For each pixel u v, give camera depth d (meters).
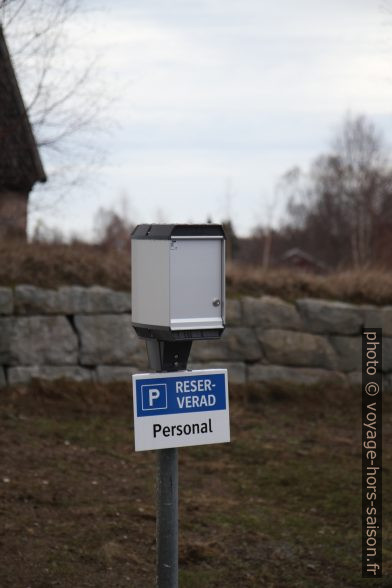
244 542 7.40
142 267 4.45
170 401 4.37
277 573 6.88
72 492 8.13
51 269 11.84
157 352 4.42
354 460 9.94
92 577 6.41
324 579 6.82
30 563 6.49
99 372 11.63
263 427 11.14
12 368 11.20
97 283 11.96
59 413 10.83
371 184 45.56
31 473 8.54
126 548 6.98
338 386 12.59
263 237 39.69
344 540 7.60
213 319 4.40
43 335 11.39
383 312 12.94
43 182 12.70
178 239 4.31
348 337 12.78
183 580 6.59
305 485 8.99
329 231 46.34
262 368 12.37
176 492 4.41
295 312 12.59
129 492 8.30
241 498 8.53
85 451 9.51
